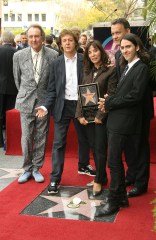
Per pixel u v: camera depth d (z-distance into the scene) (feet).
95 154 13.99
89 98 13.38
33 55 14.97
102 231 11.29
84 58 13.70
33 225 11.74
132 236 10.98
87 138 15.40
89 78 13.69
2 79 20.95
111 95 12.37
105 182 14.65
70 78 14.11
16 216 12.39
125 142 12.07
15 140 19.66
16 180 15.88
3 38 21.12
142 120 13.38
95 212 12.60
